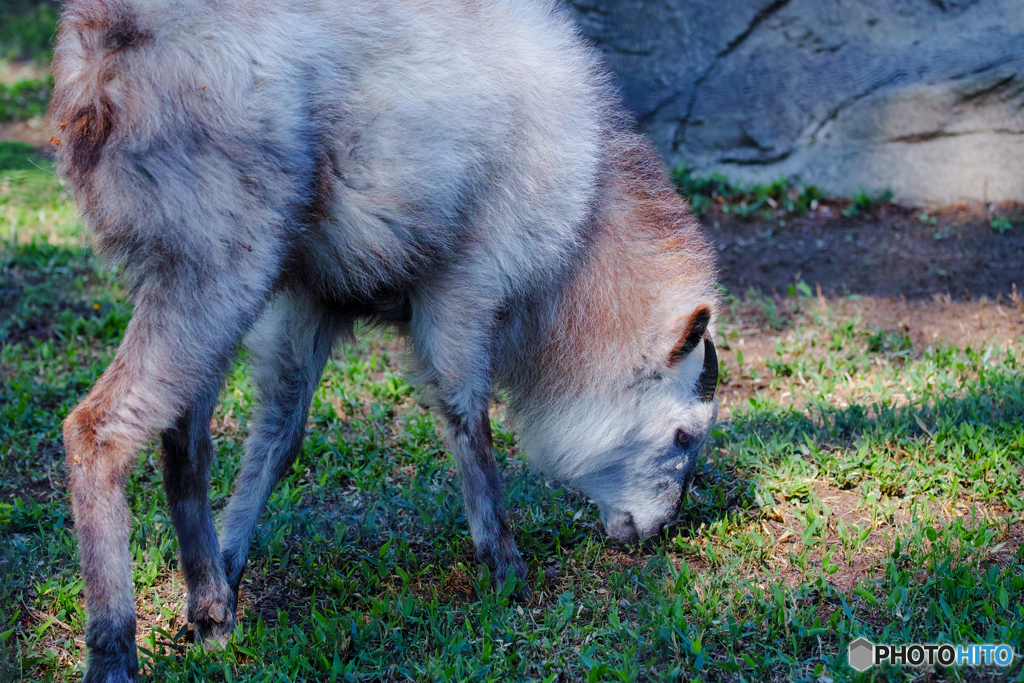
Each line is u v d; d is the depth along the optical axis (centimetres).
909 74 861
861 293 690
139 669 308
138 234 277
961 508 393
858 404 495
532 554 385
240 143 278
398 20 307
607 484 400
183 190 274
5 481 435
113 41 272
